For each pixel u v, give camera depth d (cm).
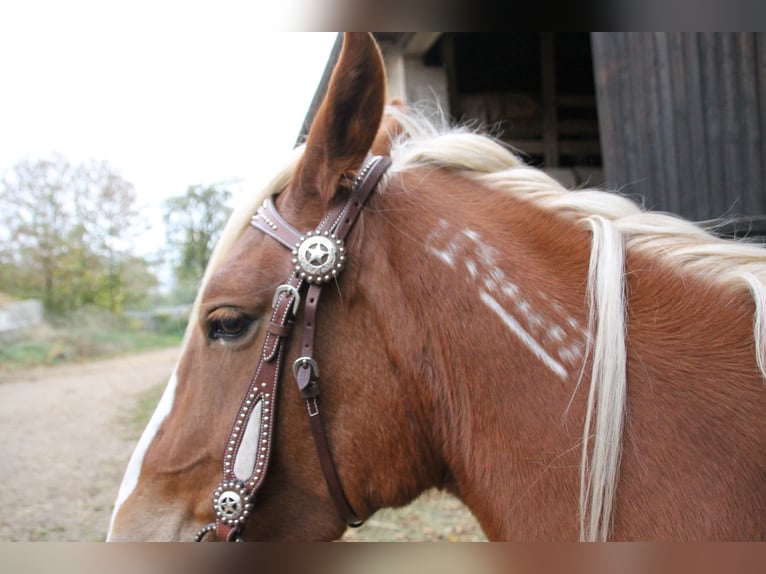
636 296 89
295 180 101
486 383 91
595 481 80
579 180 507
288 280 97
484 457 90
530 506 85
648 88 293
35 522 436
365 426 98
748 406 78
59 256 2064
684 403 80
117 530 104
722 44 254
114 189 2222
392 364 97
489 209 101
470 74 509
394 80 416
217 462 101
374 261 98
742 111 248
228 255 105
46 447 666
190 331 112
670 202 285
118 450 644
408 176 106
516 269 94
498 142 127
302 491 101
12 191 2038
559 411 86
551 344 89
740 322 84
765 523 73
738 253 89
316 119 97
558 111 538
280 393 98
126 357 1602
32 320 1862
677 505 76
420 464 100
